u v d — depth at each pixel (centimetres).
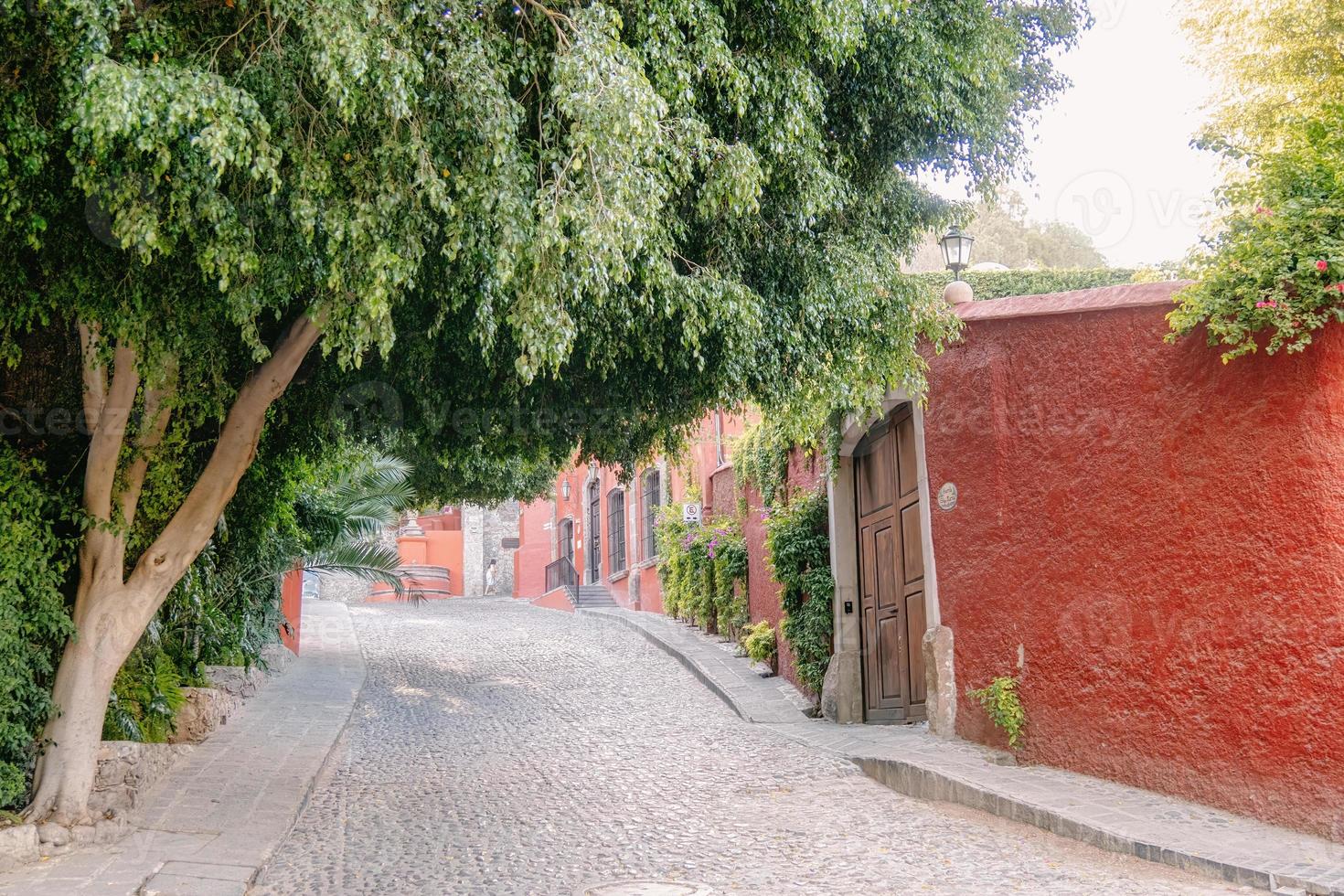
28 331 658
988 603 905
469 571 3831
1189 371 743
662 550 2180
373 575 1533
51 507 671
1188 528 732
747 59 662
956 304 946
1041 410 863
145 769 787
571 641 1933
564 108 541
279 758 928
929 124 780
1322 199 646
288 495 1145
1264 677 672
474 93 539
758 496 1574
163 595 703
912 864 627
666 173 648
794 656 1330
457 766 962
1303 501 664
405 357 765
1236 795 679
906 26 725
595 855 669
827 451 1230
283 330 720
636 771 931
